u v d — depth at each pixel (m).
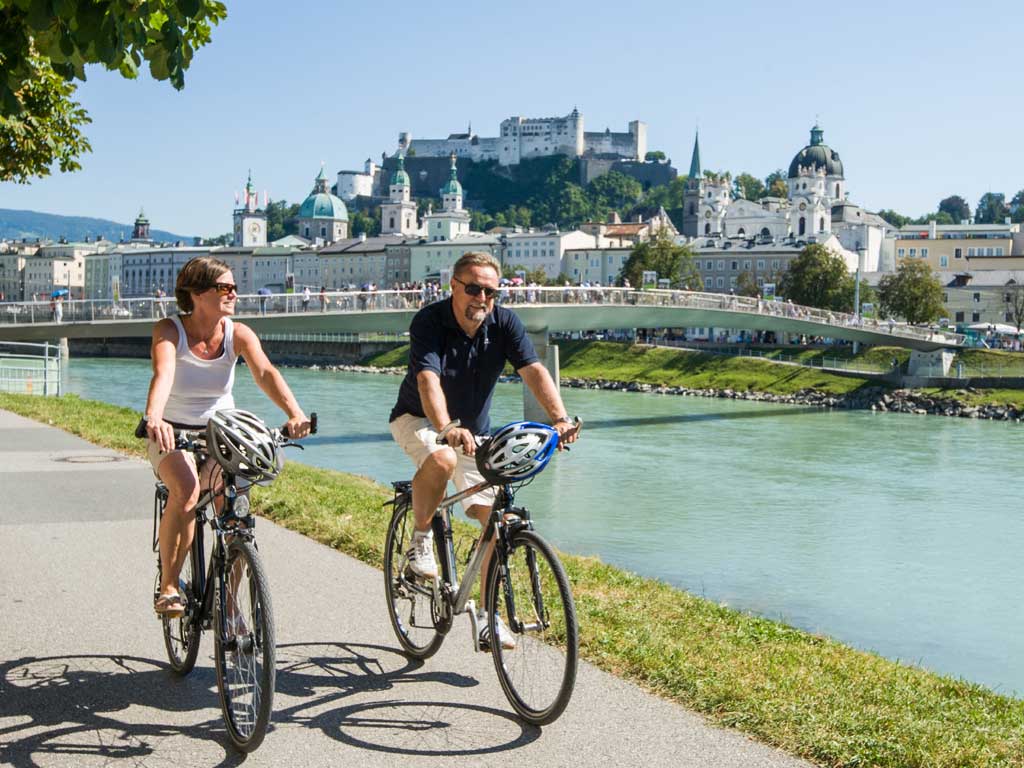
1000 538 30.69
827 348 100.69
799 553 27.64
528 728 5.32
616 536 28.94
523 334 6.00
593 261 175.50
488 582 5.61
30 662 6.29
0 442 17.59
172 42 5.41
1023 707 6.56
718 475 42.28
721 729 5.32
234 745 5.06
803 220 187.88
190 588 5.73
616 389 96.56
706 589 22.98
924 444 56.81
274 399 5.76
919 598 23.19
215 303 5.71
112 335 50.16
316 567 8.70
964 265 152.62
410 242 195.00
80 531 10.14
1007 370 87.44
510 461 5.30
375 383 92.00
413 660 6.36
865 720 5.44
